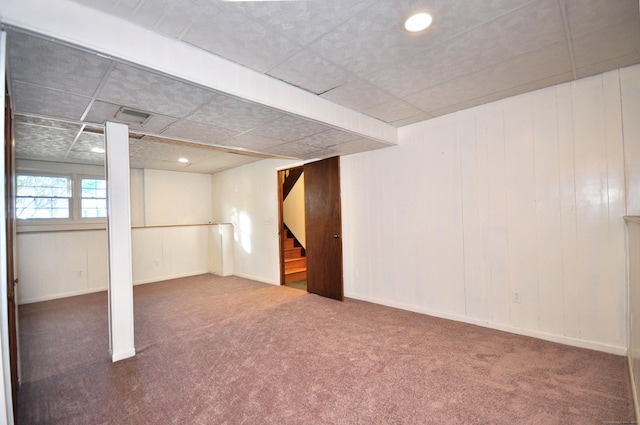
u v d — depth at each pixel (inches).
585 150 101.3
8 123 71.2
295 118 104.4
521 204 114.1
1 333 49.2
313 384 86.0
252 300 174.2
